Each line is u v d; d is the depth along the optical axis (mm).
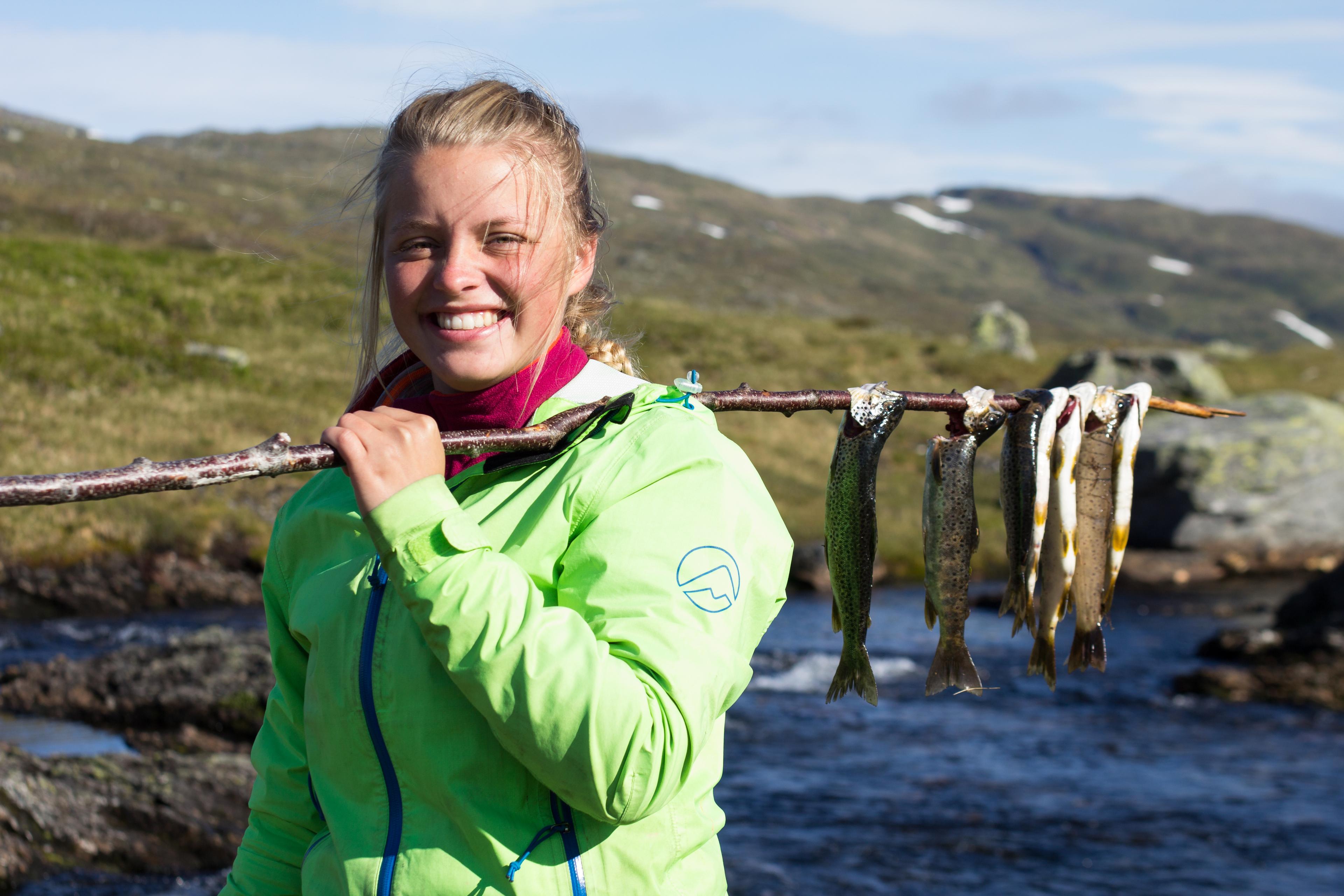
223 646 9625
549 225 1512
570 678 1246
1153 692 12484
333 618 1513
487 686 1263
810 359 39750
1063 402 1901
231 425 22797
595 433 1478
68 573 14844
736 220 179875
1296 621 15156
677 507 1403
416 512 1299
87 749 8102
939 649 1953
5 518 15422
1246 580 21734
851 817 8289
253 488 18562
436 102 1521
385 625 1447
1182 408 1981
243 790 7004
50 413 20812
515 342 1523
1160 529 23031
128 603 14703
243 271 36219
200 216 60469
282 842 1830
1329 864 7504
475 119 1486
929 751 10125
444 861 1396
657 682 1304
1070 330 144750
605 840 1417
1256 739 10648
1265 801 8805
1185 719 11406
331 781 1531
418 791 1429
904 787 9023
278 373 27641
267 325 31906
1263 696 12062
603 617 1350
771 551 1465
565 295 1581
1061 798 8820
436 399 1586
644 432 1462
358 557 1578
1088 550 1947
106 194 68688
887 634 15852
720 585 1376
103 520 15969
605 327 1944
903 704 11945
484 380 1523
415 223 1479
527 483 1479
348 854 1462
